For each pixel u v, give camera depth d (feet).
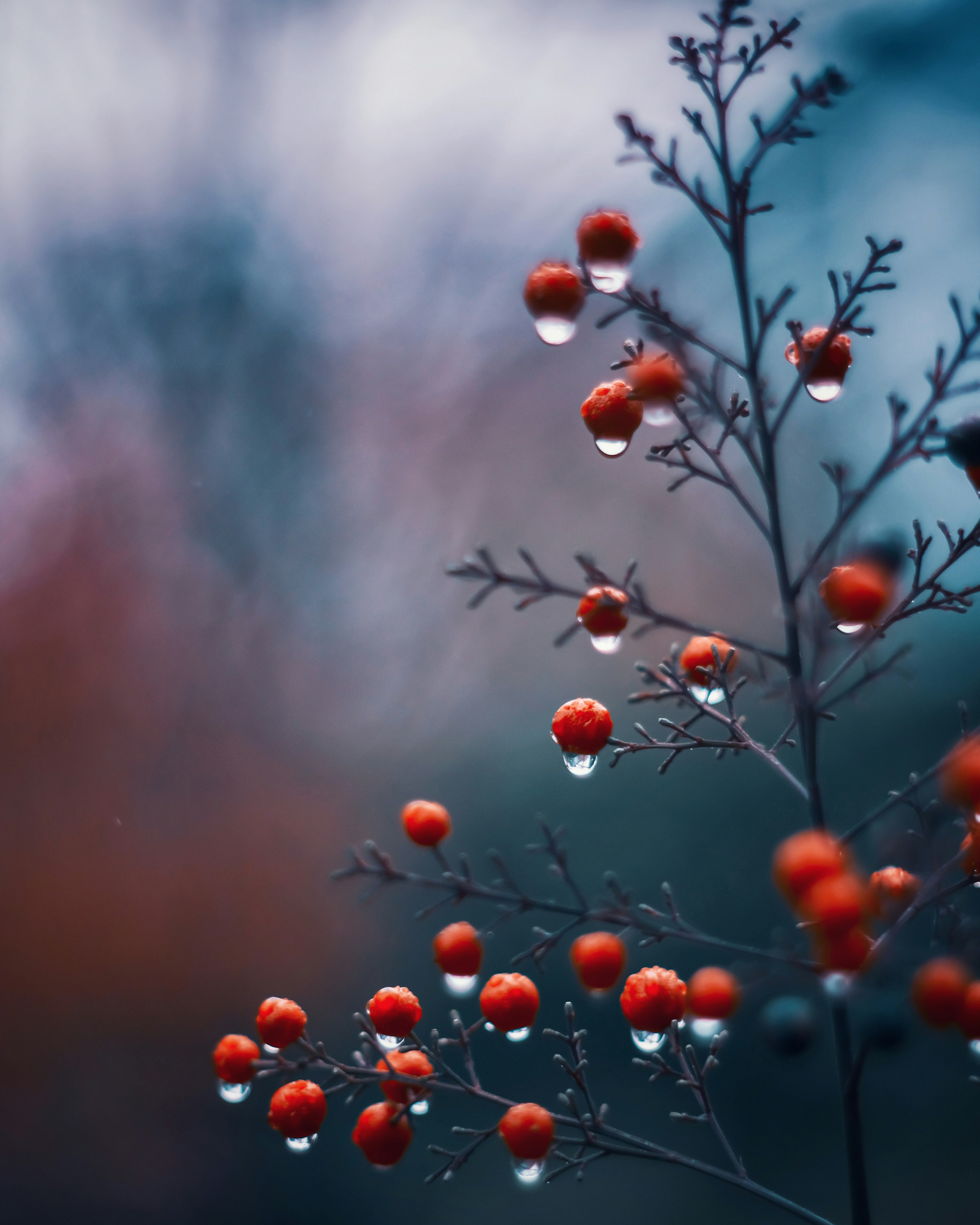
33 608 4.28
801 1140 2.72
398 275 4.40
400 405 4.51
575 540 4.34
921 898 1.18
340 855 4.16
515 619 4.36
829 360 1.22
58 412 4.33
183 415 4.41
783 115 1.20
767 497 1.20
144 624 4.36
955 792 1.16
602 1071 3.10
